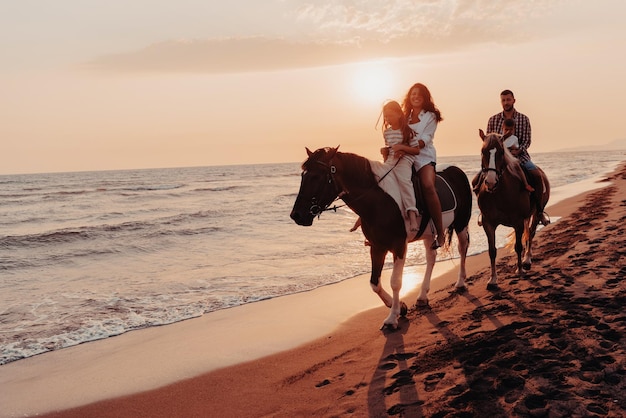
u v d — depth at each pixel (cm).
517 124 828
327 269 1145
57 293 1030
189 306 889
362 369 525
